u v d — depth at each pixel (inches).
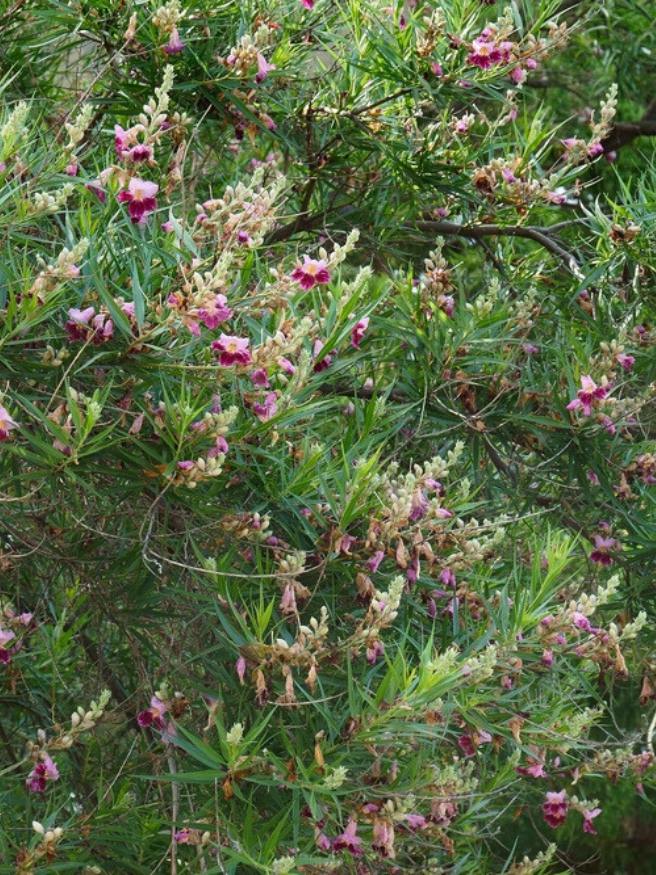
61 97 147.0
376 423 112.3
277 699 96.2
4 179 88.8
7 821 109.9
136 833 102.7
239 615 90.7
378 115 144.4
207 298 83.9
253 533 94.4
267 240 148.9
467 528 102.3
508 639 102.6
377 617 91.0
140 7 123.9
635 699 199.6
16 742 132.6
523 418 126.8
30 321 82.9
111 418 93.0
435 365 126.6
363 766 96.0
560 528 144.9
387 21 137.6
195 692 104.9
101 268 89.8
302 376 92.0
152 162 90.0
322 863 86.4
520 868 123.3
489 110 188.9
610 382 130.2
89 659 124.9
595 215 144.3
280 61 136.5
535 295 141.9
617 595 139.6
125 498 96.7
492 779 113.8
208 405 90.0
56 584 121.0
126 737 124.3
